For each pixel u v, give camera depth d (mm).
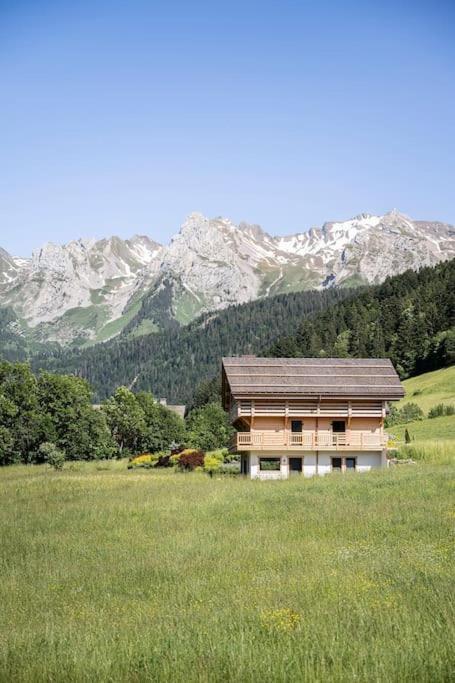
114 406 137625
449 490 39438
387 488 41781
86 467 88750
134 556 25875
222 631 15242
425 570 20156
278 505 37188
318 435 64938
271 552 24609
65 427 110812
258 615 16266
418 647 13273
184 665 13320
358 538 26875
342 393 65312
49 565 24969
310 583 19328
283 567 22281
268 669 12742
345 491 41875
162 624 16281
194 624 16016
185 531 30609
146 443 141625
